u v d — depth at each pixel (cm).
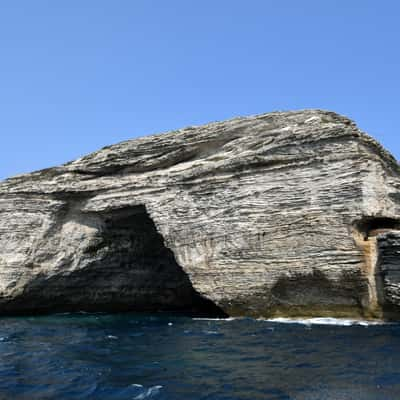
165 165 2652
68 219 2883
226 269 2250
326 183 2042
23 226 2884
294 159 2148
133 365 1377
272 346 1529
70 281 2909
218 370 1264
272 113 2359
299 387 1072
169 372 1270
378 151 2138
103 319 2672
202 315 2816
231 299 2234
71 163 2914
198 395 1056
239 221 2238
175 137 2623
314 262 2008
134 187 2639
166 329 2125
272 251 2127
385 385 1061
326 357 1340
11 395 1127
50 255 2844
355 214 1941
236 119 2466
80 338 1942
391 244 1830
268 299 2133
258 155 2239
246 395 1035
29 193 2908
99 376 1264
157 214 2519
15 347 1748
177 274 3231
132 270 3056
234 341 1658
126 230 2912
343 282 1939
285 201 2130
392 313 1873
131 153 2727
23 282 2820
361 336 1623
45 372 1333
